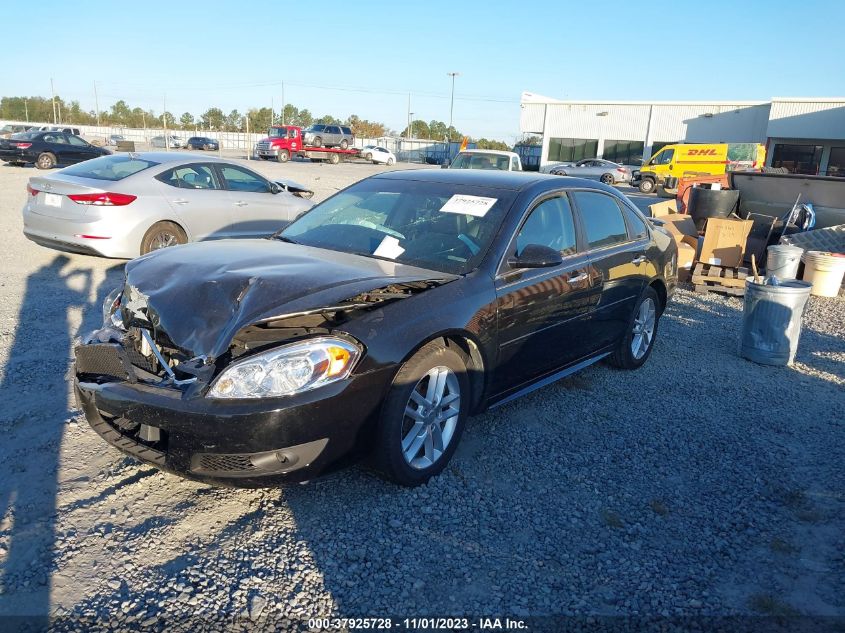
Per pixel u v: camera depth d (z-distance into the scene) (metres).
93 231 7.80
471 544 3.18
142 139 70.19
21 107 104.19
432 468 3.68
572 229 4.79
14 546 2.97
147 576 2.83
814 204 10.28
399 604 2.76
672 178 29.05
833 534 3.46
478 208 4.36
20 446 3.85
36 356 5.27
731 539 3.37
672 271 6.09
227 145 72.56
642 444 4.38
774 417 4.97
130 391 3.14
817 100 38.66
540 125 48.00
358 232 4.45
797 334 6.19
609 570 3.06
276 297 3.27
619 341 5.52
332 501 3.46
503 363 4.08
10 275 7.95
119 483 3.53
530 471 3.92
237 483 3.05
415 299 3.57
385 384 3.28
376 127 100.44
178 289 3.44
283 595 2.77
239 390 2.97
